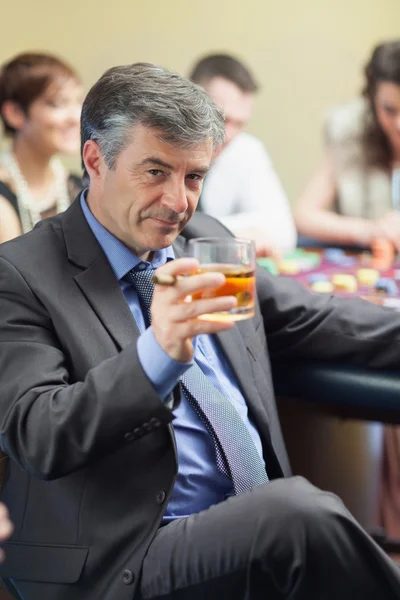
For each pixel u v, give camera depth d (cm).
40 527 190
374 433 305
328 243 479
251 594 174
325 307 240
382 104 467
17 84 379
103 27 602
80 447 170
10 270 189
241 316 171
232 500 181
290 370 241
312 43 597
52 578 186
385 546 297
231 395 211
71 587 185
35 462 173
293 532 169
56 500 189
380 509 319
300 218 489
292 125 607
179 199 190
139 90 187
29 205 386
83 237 199
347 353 236
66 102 387
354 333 235
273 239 429
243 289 169
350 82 598
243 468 198
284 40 598
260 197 489
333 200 496
